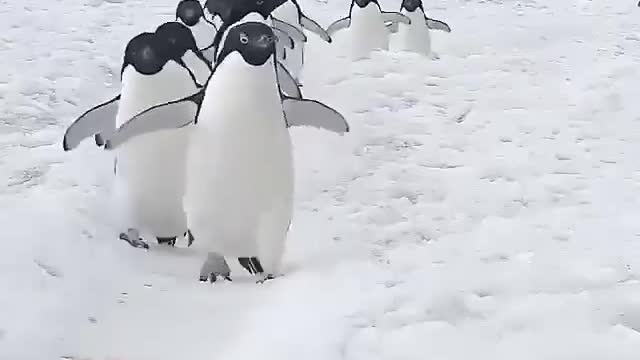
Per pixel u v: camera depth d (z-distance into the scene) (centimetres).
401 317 355
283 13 555
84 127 401
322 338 343
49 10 842
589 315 361
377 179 468
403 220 431
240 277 385
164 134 387
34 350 334
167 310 356
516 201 451
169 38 397
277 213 377
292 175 379
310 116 383
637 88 615
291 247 404
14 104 539
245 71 366
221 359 334
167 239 407
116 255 390
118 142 370
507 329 354
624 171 484
